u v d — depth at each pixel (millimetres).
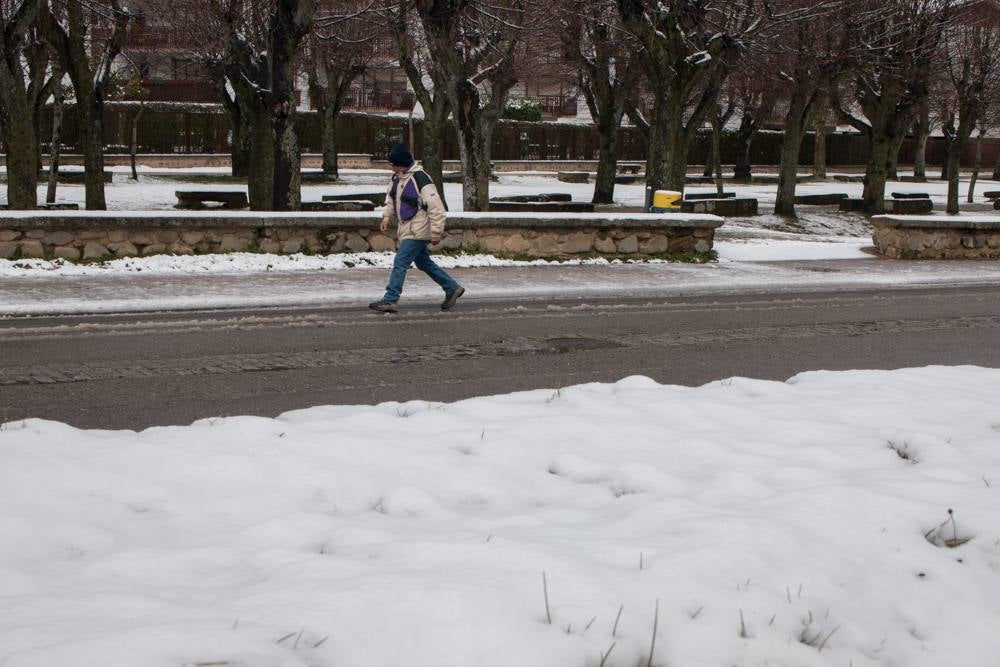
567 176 48000
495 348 10562
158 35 40406
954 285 18891
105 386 8273
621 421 6344
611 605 3479
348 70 41688
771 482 5199
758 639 3447
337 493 4836
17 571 3629
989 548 4453
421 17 22938
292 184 20391
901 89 37250
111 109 45844
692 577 3785
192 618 3178
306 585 3482
